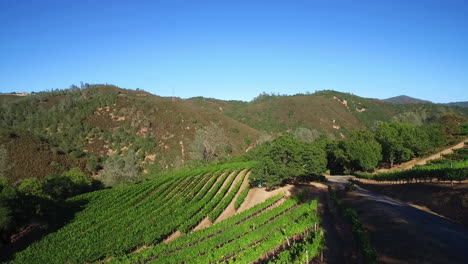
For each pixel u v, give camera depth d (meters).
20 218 35.66
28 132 87.69
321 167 58.34
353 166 78.00
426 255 21.09
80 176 63.50
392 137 70.06
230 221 37.41
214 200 49.12
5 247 34.78
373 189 51.59
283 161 53.50
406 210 32.69
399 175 50.34
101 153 93.88
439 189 36.78
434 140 76.00
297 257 21.50
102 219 43.81
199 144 96.50
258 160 57.66
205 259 25.31
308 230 29.62
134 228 38.75
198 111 140.50
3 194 34.88
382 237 25.81
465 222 27.52
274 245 25.81
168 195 56.69
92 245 33.91
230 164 81.69
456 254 20.73
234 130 130.75
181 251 28.55
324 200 44.78
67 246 34.25
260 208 41.47
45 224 39.16
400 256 21.72
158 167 91.94
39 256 32.03
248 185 58.38
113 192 57.34
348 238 27.48
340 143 78.81
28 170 72.12
